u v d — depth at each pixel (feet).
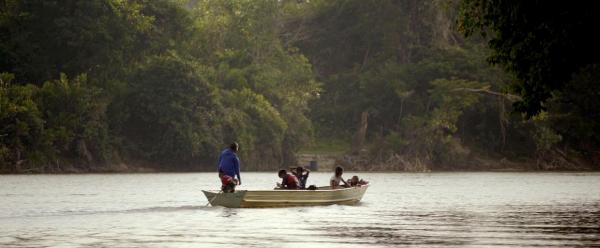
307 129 414.41
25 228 102.99
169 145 351.87
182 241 89.20
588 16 103.45
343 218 118.62
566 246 86.53
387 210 136.87
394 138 412.77
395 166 405.39
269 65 430.61
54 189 198.08
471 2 118.62
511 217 123.54
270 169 393.50
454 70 427.74
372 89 447.01
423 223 112.06
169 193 183.21
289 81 424.87
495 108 420.36
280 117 396.98
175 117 351.87
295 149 408.05
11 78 319.27
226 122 368.07
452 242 89.45
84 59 351.05
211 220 113.19
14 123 309.63
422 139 409.69
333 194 143.95
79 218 116.67
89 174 311.68
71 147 335.06
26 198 162.20
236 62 426.10
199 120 356.18
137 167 357.20
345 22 477.77
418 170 401.70
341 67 488.44
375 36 461.78
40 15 350.23
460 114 419.95
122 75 362.53
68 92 329.93
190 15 407.03
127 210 130.00
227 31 440.04
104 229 101.35
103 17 348.18
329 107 461.78
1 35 349.82
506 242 89.86
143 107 353.72
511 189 218.38
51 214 123.44
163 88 352.49
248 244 86.79
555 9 106.22
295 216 120.57
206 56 423.23
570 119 414.62
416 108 434.30
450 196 183.21
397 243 88.22
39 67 347.77
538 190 213.25
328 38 482.69
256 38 440.04
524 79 114.52
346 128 456.86
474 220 117.70
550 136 412.36
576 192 203.51
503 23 111.86
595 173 369.50
